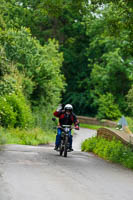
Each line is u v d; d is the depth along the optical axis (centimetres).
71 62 15425
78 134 8706
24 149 3328
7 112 5328
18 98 6006
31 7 12525
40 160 2566
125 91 12938
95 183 1822
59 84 8000
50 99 7669
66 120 3225
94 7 3828
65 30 15000
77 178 1917
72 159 2938
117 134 3969
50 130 7150
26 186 1584
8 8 11606
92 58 14925
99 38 13062
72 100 15112
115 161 3075
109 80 12381
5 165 2150
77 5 3819
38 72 7238
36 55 7294
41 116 7031
